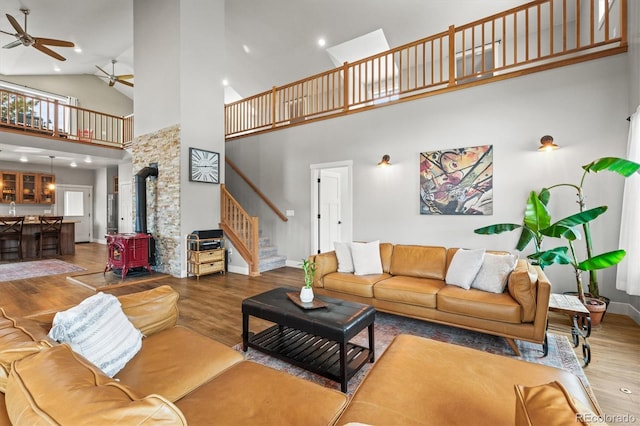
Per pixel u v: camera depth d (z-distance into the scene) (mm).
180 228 4973
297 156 5945
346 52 6805
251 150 6707
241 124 7039
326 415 1059
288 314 2170
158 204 5344
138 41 5664
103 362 1234
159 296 1803
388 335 2779
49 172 9109
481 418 1042
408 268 3482
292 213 6035
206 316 3229
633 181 2916
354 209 5160
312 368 2062
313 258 3514
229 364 1445
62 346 876
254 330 2844
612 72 3277
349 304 2369
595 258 2748
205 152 5273
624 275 3072
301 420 1021
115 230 9320
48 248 7238
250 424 990
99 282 4566
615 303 3271
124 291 4172
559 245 3592
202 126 5273
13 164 8375
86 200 10023
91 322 1291
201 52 5254
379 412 1073
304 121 5805
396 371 1348
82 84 9109
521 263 2904
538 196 3545
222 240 5320
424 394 1182
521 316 2367
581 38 4984
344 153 5281
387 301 3059
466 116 4125
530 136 3721
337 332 1929
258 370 1339
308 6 5734
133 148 5852
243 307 2441
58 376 711
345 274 3523
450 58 4207
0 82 7672
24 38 4977
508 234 3877
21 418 630
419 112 4500
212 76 5434
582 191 3432
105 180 9656
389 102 4746
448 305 2688
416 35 5914
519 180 3791
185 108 5020
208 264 5031
